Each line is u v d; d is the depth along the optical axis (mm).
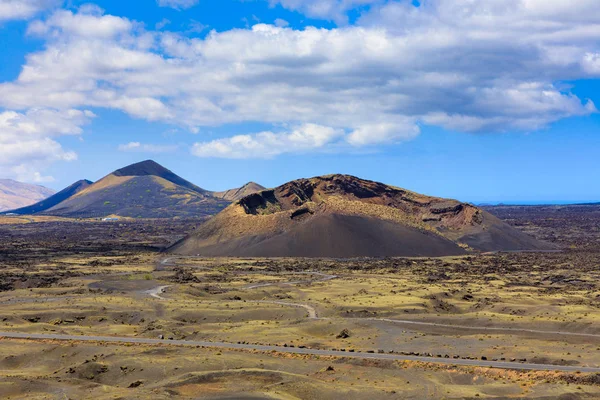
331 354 126250
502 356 125312
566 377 107500
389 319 171000
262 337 144125
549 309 181500
